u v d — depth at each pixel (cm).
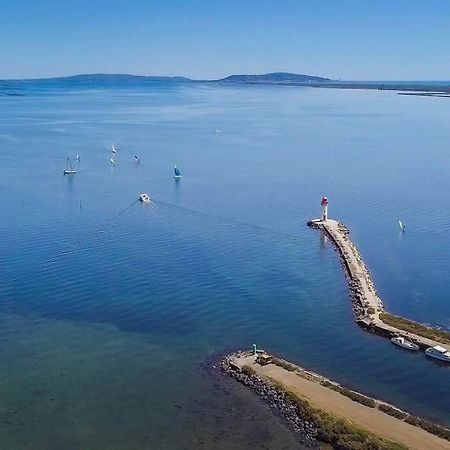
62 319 6381
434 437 4372
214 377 5259
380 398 4972
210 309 6694
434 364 5500
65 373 5328
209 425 4606
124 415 4741
